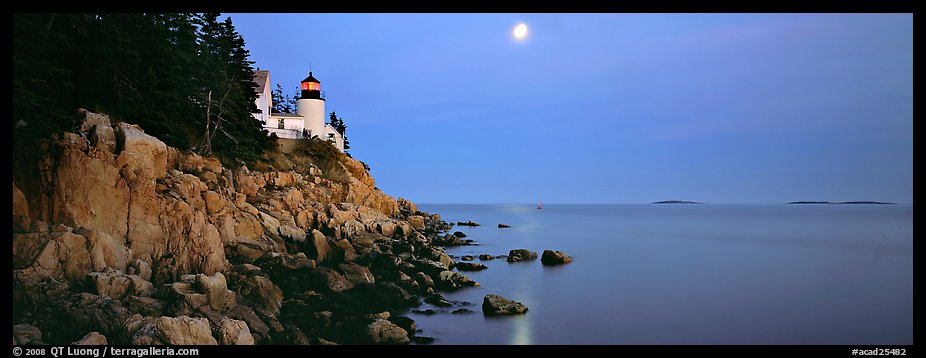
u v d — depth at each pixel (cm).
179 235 2195
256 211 3048
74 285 1716
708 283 3350
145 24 3102
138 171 2144
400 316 2255
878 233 8131
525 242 6162
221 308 1823
